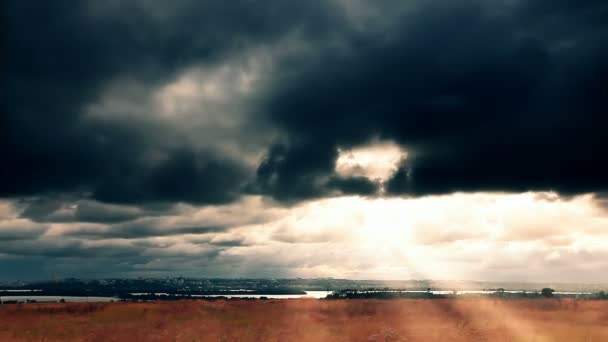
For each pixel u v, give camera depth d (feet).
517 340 93.50
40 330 115.34
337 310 164.66
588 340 92.94
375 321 133.80
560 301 182.60
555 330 106.73
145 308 165.27
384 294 329.72
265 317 145.69
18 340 99.60
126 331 110.73
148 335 102.73
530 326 114.32
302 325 122.11
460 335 99.71
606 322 125.08
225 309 167.32
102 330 113.50
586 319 131.85
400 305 176.65
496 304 176.76
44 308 169.58
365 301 195.72
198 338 97.55
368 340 96.17
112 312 159.53
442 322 127.65
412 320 135.64
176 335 102.22
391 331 102.37
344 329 111.75
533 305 172.76
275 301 198.08
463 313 152.15
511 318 135.54
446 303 181.16
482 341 93.61
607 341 92.17
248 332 105.50
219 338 97.30
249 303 185.47
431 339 95.81
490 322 123.65
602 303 173.88
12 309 167.94
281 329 112.16
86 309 166.61
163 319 142.41
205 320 137.18
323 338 97.35
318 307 172.86
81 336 103.96
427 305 175.52
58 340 98.48
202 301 193.47
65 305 178.29
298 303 186.70
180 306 171.63
